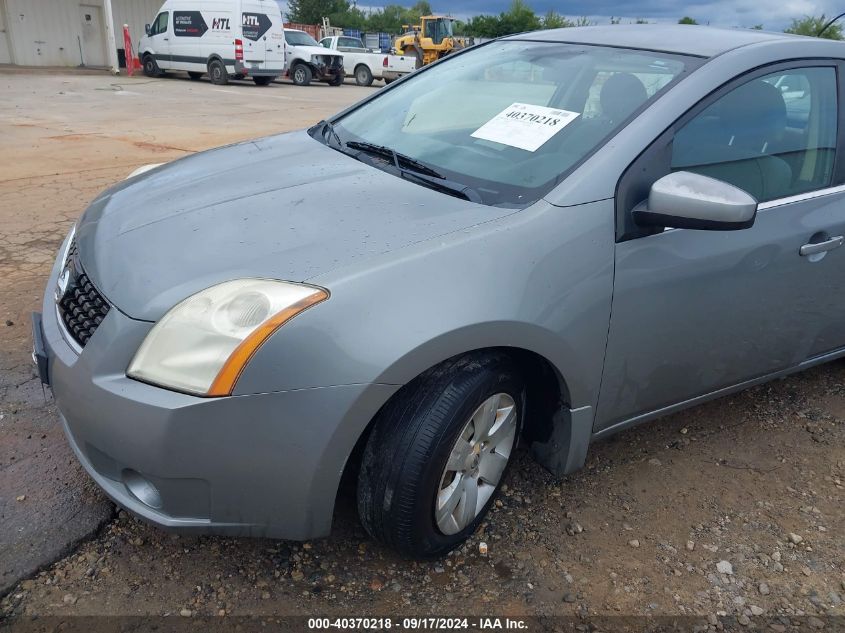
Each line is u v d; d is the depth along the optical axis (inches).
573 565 86.2
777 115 99.9
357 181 90.8
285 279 69.2
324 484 70.0
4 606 74.7
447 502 79.4
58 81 690.2
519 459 105.3
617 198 82.5
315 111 520.7
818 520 97.3
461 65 122.6
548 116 96.1
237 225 79.6
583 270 79.6
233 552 84.0
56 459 98.6
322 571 82.4
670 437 115.0
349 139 110.6
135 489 71.5
